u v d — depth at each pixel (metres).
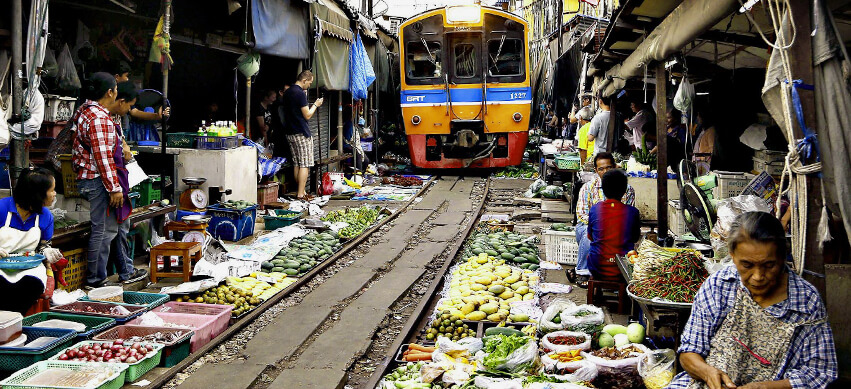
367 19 20.47
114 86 7.50
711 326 3.13
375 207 13.80
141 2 10.59
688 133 10.94
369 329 6.64
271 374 5.59
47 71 8.93
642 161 11.34
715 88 10.72
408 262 9.50
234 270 8.05
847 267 3.81
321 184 15.56
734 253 2.96
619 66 11.42
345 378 5.50
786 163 3.72
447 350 5.41
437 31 18.52
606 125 12.81
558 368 4.82
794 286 3.00
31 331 5.51
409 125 18.78
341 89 16.53
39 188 6.12
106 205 7.36
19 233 6.05
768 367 3.01
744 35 8.55
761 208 5.52
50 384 4.78
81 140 7.22
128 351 5.29
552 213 12.96
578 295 7.54
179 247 7.80
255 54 11.74
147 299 6.68
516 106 18.69
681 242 6.81
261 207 12.64
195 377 5.41
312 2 13.24
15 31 6.50
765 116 9.82
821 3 3.60
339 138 18.30
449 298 7.02
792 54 3.66
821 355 2.95
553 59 24.39
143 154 10.39
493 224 11.24
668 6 7.82
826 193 3.65
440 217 13.18
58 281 6.59
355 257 9.74
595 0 18.17
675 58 9.98
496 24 18.58
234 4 10.34
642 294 4.62
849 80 3.66
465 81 18.62
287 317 7.01
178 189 10.50
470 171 21.06
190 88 14.14
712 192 8.19
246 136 12.31
